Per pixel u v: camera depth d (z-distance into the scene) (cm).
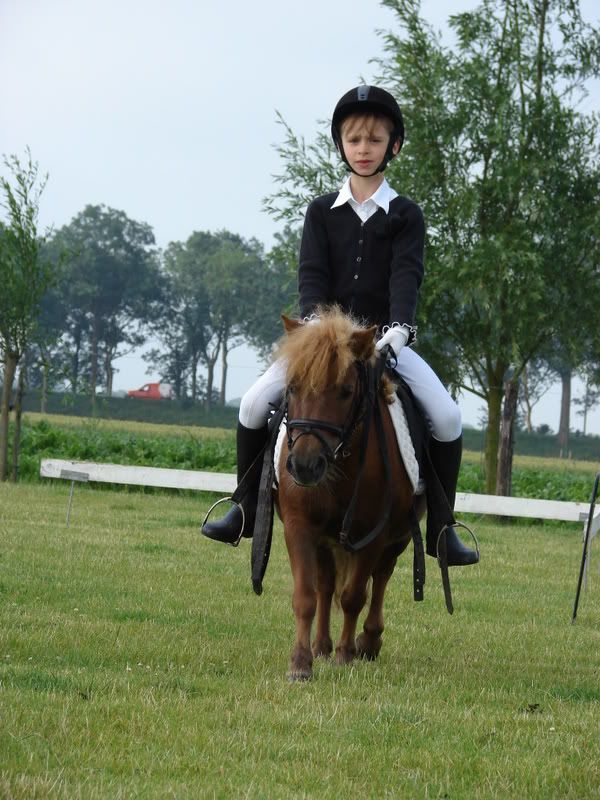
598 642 1045
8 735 564
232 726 625
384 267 832
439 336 2831
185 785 508
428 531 855
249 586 1236
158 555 1450
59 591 1097
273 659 838
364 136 827
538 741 628
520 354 2767
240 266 13462
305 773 542
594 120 2744
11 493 2298
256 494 839
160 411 10344
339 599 862
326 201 848
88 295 13262
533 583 1461
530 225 2738
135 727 599
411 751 595
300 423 693
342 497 745
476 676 833
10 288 2748
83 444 3203
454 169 2750
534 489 3100
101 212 13925
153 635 898
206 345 14262
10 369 2775
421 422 832
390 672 824
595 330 2752
